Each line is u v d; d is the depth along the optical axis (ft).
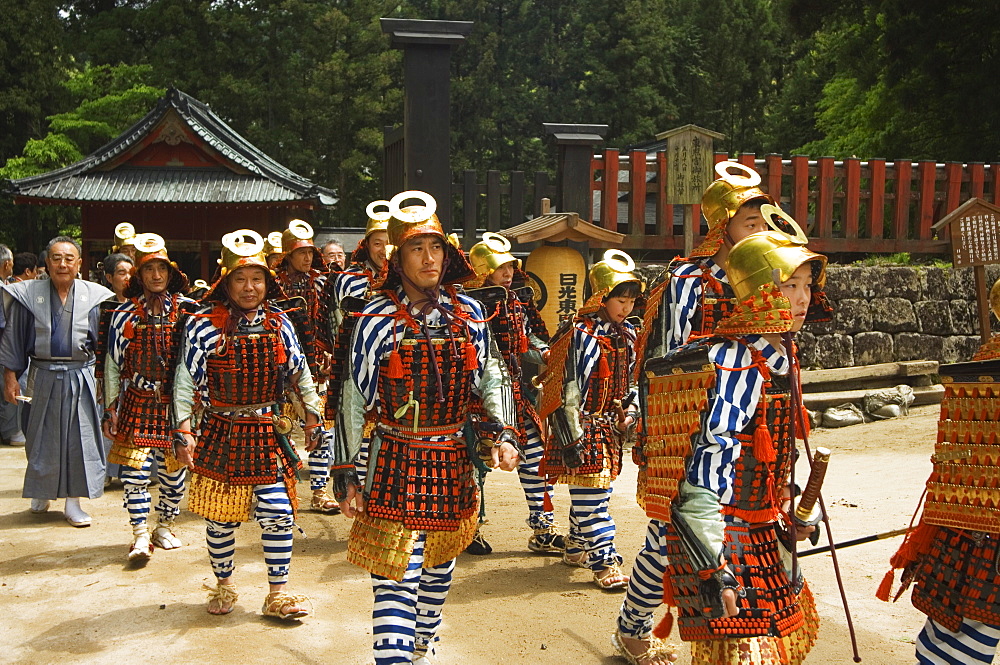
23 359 21.90
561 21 137.08
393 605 10.71
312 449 15.52
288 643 13.97
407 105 33.78
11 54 109.09
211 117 66.64
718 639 8.60
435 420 10.99
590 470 16.33
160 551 19.42
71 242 21.99
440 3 134.00
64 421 21.61
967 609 9.40
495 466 11.19
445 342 10.94
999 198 41.57
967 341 37.27
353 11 127.34
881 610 14.94
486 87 129.70
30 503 24.35
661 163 36.88
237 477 14.61
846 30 73.87
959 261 33.30
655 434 9.11
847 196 39.68
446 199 34.19
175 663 13.19
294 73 123.03
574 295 29.40
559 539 19.08
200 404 14.94
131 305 19.12
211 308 14.89
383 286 11.14
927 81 58.34
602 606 15.62
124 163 61.26
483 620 14.92
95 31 124.57
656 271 33.78
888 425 32.37
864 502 21.94
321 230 70.23
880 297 36.24
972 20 55.21
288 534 15.03
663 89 132.67
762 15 135.74
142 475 18.65
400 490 10.78
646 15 131.75
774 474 9.11
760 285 8.68
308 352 17.98
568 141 35.24
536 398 18.67
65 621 15.10
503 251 19.97
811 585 16.21
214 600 15.38
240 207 60.54
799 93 112.68
